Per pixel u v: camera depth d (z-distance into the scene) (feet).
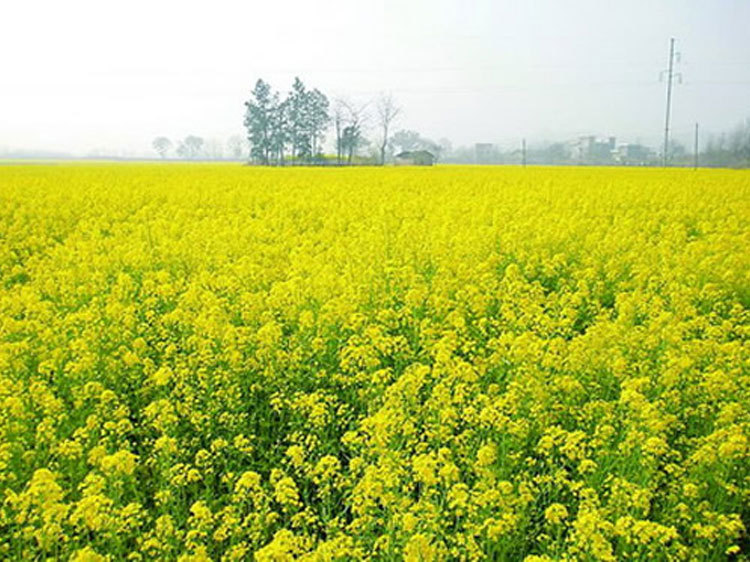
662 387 23.89
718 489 18.08
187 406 22.15
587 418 21.30
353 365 25.08
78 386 23.56
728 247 45.75
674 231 52.21
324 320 29.25
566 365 24.56
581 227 53.31
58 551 16.30
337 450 21.91
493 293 35.88
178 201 77.92
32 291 35.68
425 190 92.58
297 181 110.22
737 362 25.09
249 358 25.43
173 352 26.32
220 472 20.36
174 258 43.91
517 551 16.69
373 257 42.47
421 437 19.88
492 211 65.26
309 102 322.55
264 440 22.31
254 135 325.42
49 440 19.80
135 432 21.34
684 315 32.35
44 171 148.87
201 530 15.79
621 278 41.34
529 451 21.03
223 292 36.45
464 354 29.04
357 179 116.67
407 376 21.86
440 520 16.14
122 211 70.13
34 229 57.36
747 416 21.04
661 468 20.17
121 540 16.11
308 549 15.29
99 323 29.09
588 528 14.57
